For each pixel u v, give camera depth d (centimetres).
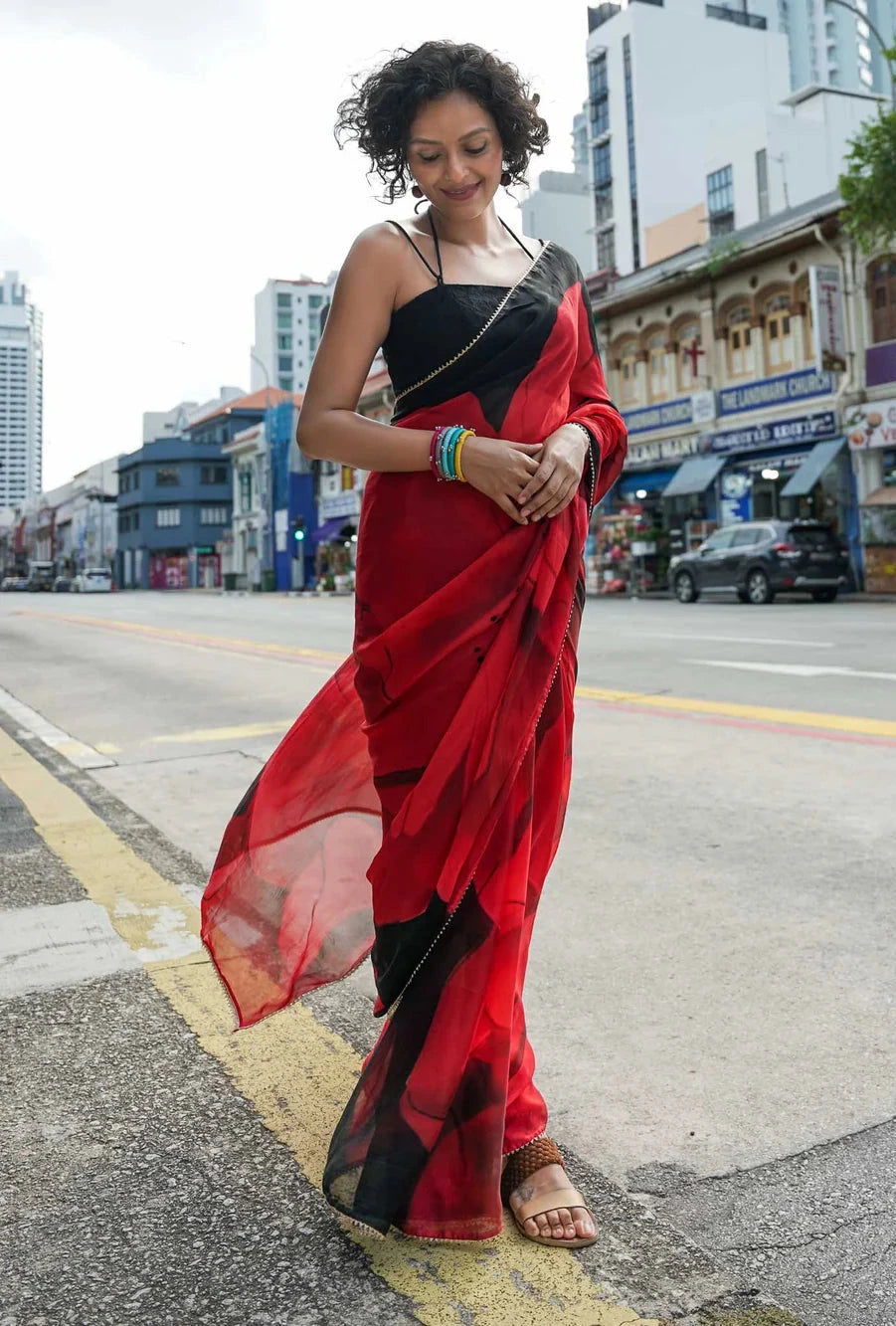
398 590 159
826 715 599
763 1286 144
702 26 6144
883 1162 175
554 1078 208
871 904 297
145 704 805
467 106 156
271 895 190
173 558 6844
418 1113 147
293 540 4766
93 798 475
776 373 2444
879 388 2164
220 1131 187
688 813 404
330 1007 243
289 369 10538
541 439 161
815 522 2016
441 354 157
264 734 638
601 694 725
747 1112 193
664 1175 174
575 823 396
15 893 323
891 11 11719
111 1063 214
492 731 150
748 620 1401
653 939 279
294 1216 161
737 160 3931
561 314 163
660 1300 141
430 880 150
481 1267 148
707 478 2525
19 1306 142
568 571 160
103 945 279
